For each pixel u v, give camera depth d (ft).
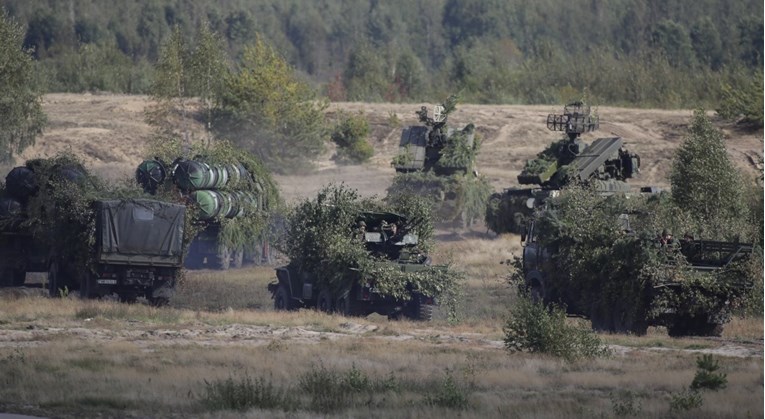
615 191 598.34
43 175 430.61
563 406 215.92
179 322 351.46
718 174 509.76
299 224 409.08
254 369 256.73
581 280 364.99
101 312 356.79
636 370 267.59
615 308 356.59
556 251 377.09
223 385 228.63
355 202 415.03
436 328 362.74
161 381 237.45
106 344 292.61
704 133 523.70
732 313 363.15
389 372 256.52
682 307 343.67
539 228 383.45
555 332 294.25
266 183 552.41
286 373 250.78
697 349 316.40
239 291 457.27
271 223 550.77
